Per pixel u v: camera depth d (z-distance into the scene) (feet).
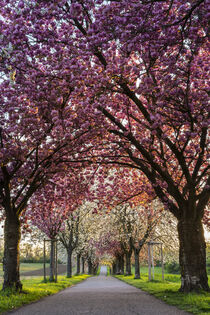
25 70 36.65
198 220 44.16
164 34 29.99
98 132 44.39
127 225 106.42
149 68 32.45
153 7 26.55
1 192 46.55
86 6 28.81
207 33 28.04
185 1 26.66
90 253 183.11
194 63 35.42
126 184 64.23
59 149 45.44
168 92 35.04
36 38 33.12
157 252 116.98
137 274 101.96
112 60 32.96
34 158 48.80
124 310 28.19
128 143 46.55
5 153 40.04
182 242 43.83
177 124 40.83
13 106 38.01
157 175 49.55
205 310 26.37
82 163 53.52
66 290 58.54
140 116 53.31
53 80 35.94
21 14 30.73
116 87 38.47
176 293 41.29
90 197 64.85
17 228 46.42
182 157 42.93
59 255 166.81
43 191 58.80
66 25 34.76
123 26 26.23
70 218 107.96
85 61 33.22
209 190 44.45
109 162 49.73
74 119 40.57
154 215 94.22
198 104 38.47
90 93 34.71
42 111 38.09
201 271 42.60
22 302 35.12
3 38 33.27
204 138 42.70
